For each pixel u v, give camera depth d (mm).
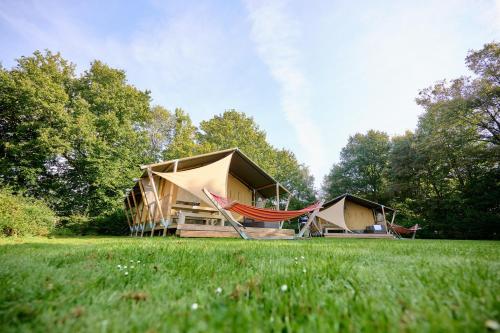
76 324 954
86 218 15789
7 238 6809
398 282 1477
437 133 18250
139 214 14188
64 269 1955
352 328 882
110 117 17297
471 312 983
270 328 915
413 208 22234
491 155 16672
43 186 16906
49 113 16156
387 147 29062
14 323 997
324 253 2984
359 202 18766
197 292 1310
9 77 15711
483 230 16516
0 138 16109
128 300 1225
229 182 13242
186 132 25688
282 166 31219
